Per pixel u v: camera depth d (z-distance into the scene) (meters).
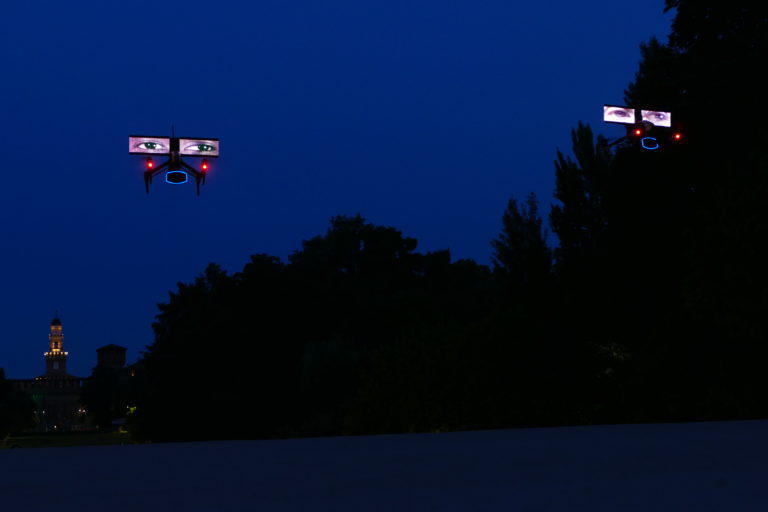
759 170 35.81
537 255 54.19
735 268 35.88
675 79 46.75
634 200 48.72
